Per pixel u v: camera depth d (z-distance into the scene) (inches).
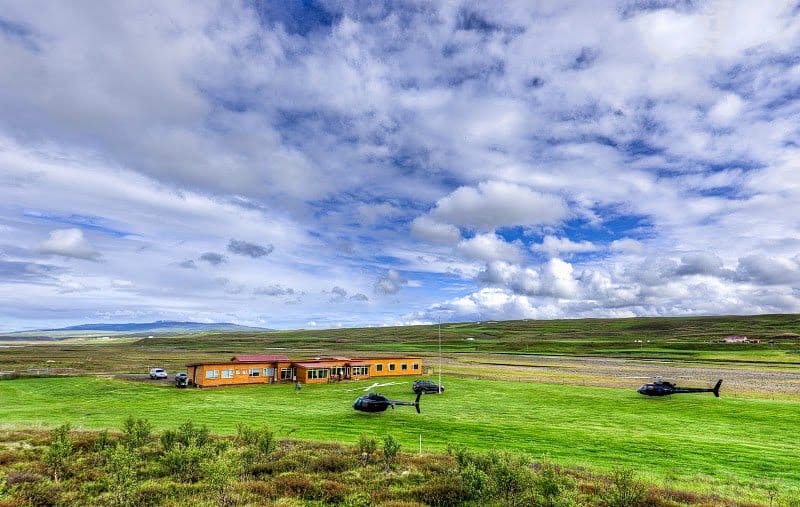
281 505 814.5
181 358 5757.9
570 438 1469.0
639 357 5782.5
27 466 999.0
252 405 2086.6
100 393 2477.9
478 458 1030.4
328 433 1497.3
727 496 940.6
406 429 1583.4
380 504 824.9
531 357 5885.8
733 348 6628.9
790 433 1604.3
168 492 853.8
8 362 4845.0
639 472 1119.0
